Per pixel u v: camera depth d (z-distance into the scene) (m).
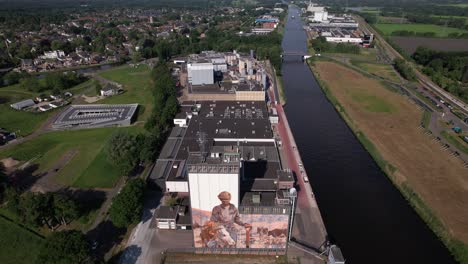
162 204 138.88
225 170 100.38
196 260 111.50
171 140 187.50
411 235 126.88
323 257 110.88
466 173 159.38
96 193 147.00
